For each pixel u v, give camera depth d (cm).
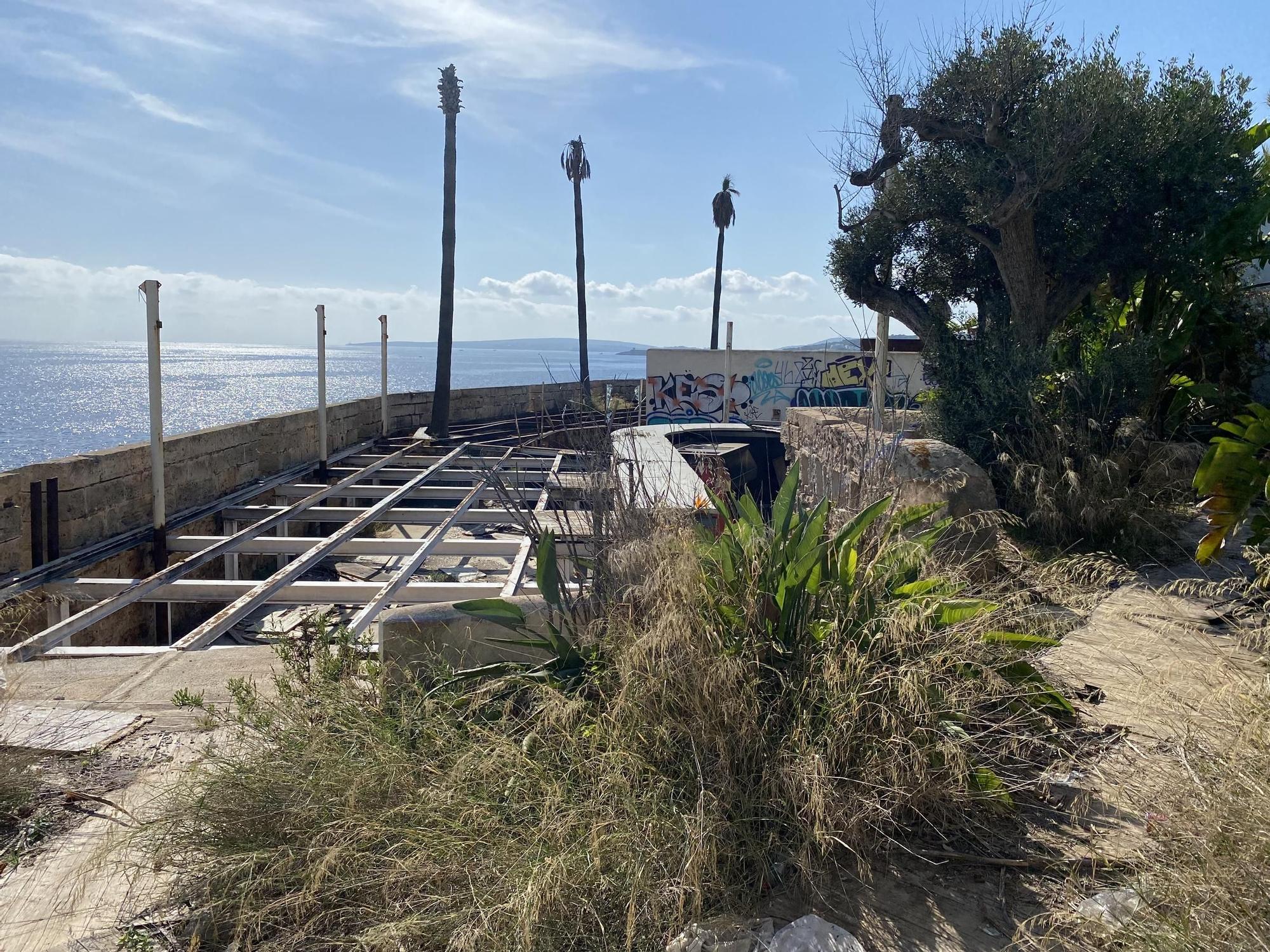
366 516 1085
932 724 298
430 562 1167
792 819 277
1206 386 840
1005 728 316
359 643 414
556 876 242
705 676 298
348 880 261
